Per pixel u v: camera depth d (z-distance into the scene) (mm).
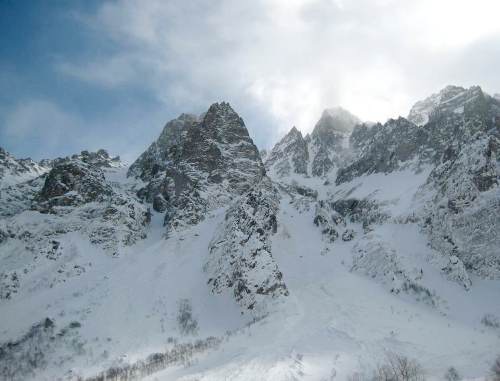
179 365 86750
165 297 124688
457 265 121375
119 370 90125
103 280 135000
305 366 77188
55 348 102688
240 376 74188
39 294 132000
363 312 106500
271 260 125062
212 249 144000
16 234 168250
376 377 73812
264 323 103500
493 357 82312
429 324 101500
